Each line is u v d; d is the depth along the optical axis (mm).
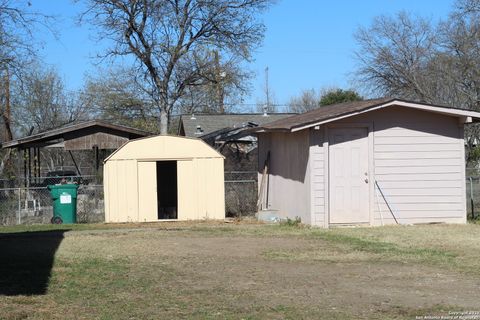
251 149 33656
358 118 16703
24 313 7480
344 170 16688
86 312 7602
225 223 18750
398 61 36188
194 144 20172
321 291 8711
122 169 19859
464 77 30422
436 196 17031
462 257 11484
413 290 8727
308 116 18562
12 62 24281
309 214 16641
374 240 13844
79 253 12586
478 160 28844
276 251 12516
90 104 45156
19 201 20438
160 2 28938
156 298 8367
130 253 12508
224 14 30109
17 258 12047
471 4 33469
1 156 34844
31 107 43844
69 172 30375
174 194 23906
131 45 29562
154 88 32281
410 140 16922
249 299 8266
